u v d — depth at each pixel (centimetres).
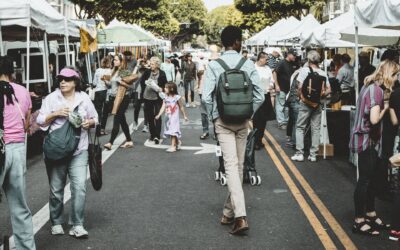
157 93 1295
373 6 754
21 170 516
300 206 729
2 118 498
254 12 5238
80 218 595
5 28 1278
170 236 602
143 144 1280
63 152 568
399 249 560
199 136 1422
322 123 1108
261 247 565
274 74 1523
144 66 1548
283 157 1112
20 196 517
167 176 924
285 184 864
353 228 613
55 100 581
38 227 635
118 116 1196
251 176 857
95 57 2628
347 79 1391
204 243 578
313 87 1022
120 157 1109
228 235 604
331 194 798
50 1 3697
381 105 589
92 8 3900
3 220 671
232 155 603
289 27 2427
